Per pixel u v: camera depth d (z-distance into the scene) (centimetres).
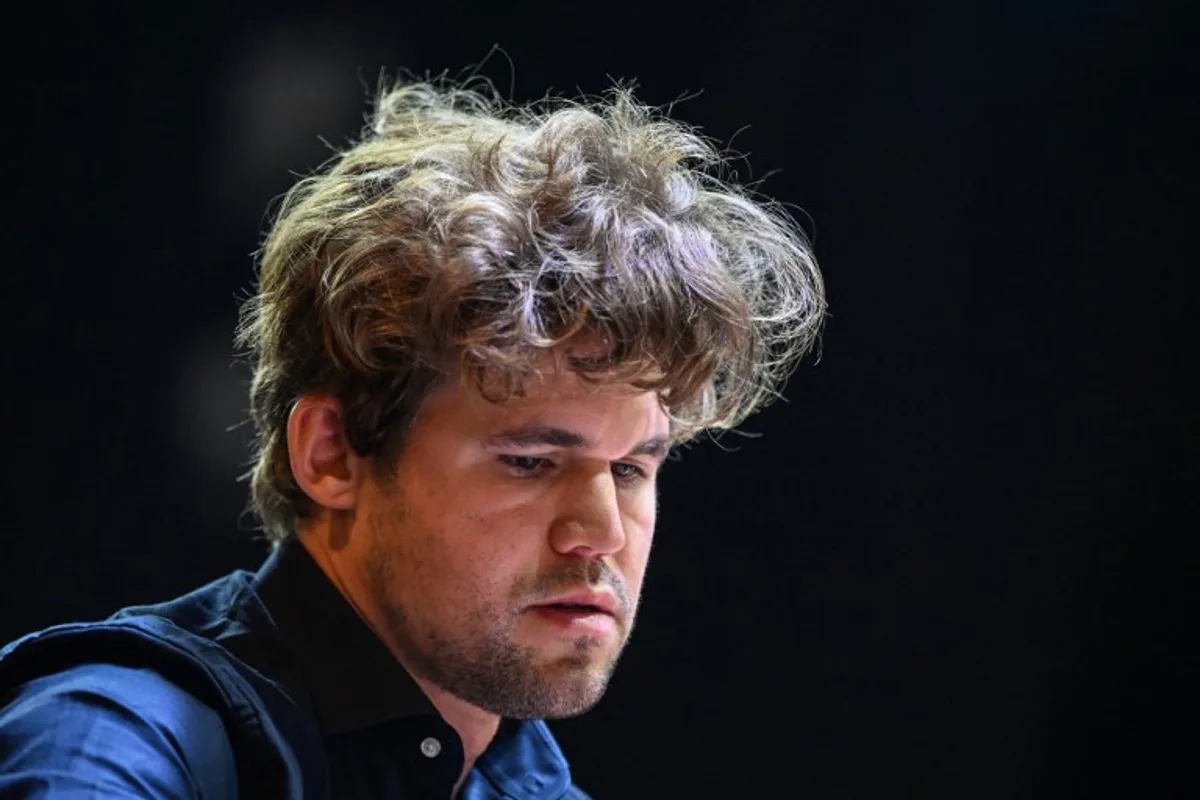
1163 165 730
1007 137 733
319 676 352
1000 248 734
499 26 709
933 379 735
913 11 731
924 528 736
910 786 731
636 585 354
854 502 736
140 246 686
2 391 675
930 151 732
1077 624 734
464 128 397
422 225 346
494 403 330
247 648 349
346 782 351
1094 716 733
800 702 735
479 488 336
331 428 358
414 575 342
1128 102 732
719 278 352
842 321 733
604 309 328
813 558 737
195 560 690
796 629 736
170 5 686
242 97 691
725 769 734
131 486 686
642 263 338
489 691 342
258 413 393
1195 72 729
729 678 735
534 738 396
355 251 348
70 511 681
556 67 712
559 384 331
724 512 739
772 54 726
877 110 730
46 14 677
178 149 687
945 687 734
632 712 734
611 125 394
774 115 726
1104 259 733
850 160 730
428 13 704
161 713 309
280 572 363
